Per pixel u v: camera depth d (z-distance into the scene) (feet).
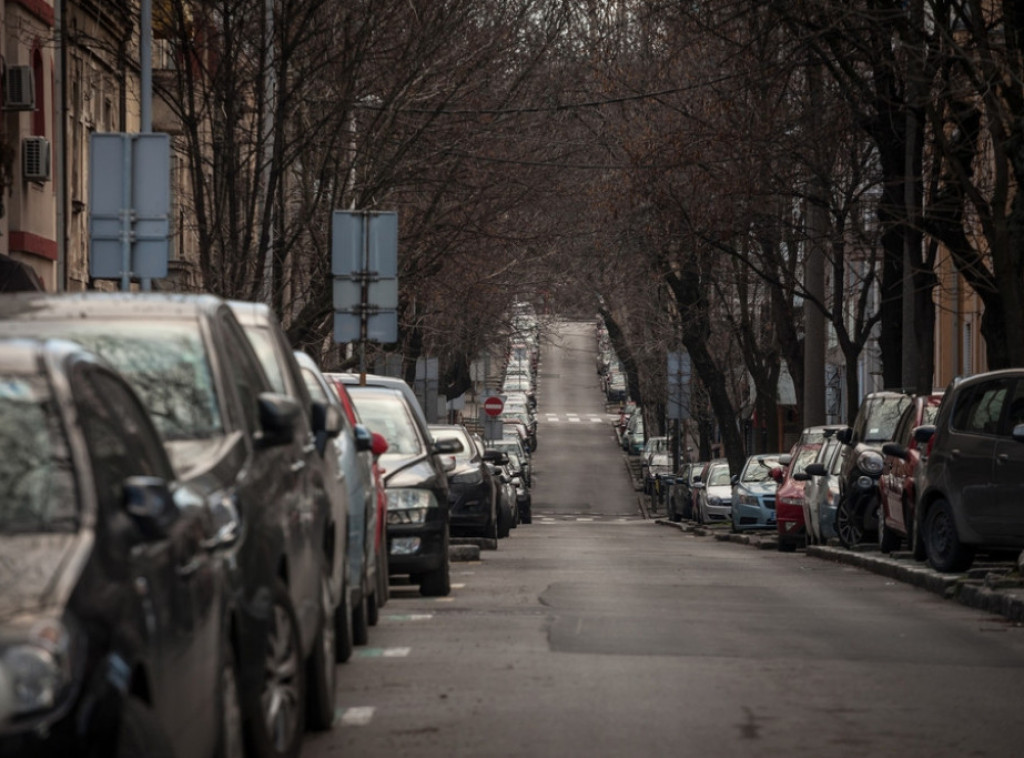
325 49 246.27
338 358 367.66
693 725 79.92
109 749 40.60
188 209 333.62
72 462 45.44
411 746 74.54
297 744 65.41
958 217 233.55
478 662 102.42
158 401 63.16
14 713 38.37
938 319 477.77
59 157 270.67
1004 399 165.68
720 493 412.16
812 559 245.86
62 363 47.91
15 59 246.27
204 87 246.88
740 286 439.63
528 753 72.95
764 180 308.40
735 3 231.09
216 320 67.36
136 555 45.52
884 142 267.39
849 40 227.40
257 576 59.41
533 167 296.71
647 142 323.16
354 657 104.94
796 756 72.64
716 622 127.95
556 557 235.40
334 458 92.73
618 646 110.83
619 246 392.68
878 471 238.07
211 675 51.37
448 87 266.57
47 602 40.68
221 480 58.65
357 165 266.57
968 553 168.76
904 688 93.09
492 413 554.46
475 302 363.97
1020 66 196.85
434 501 151.43
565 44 302.66
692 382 579.07
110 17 306.55
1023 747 75.82
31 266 235.81
